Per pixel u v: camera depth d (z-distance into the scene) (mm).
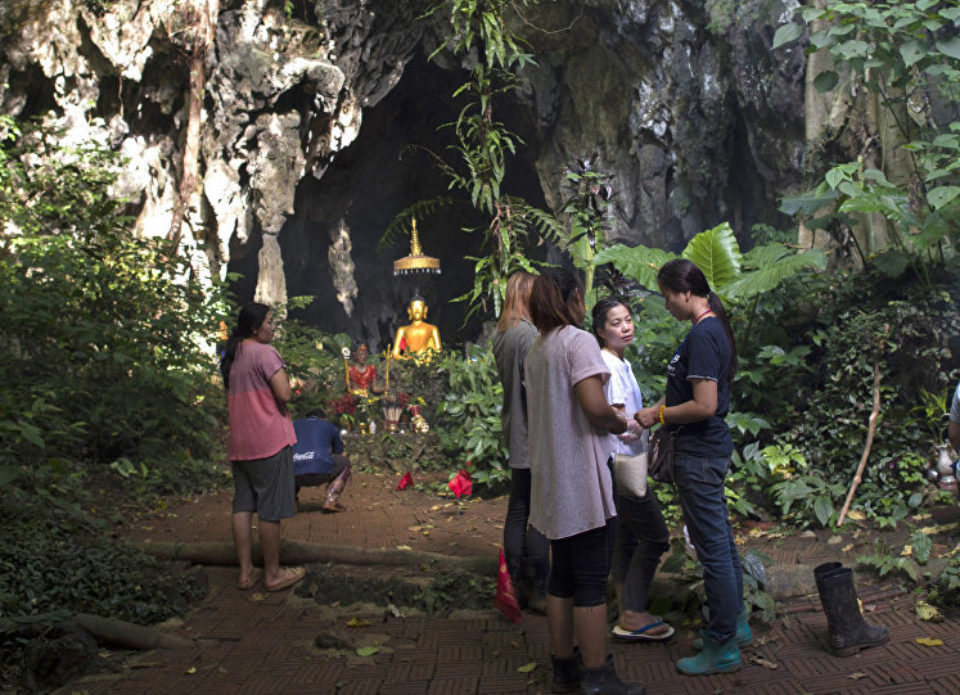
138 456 7254
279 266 16062
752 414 5930
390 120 19266
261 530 4492
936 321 5629
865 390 5730
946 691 2912
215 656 3631
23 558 4023
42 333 6758
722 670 3221
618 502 3539
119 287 7762
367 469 8312
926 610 3592
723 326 3277
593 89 17484
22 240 9500
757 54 14148
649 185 16719
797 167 14125
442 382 9781
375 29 16391
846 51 5969
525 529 4055
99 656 3537
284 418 4609
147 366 7008
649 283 6332
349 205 19766
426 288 22141
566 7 16500
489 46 6871
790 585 3967
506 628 3857
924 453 5398
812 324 6492
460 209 22109
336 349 12562
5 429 4746
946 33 7168
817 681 3094
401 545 5285
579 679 3096
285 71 14992
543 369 2986
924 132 6559
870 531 4949
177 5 13070
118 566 4340
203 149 14789
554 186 18469
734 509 5547
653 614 3830
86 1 12742
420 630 3873
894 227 6426
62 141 12961
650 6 15445
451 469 8039
